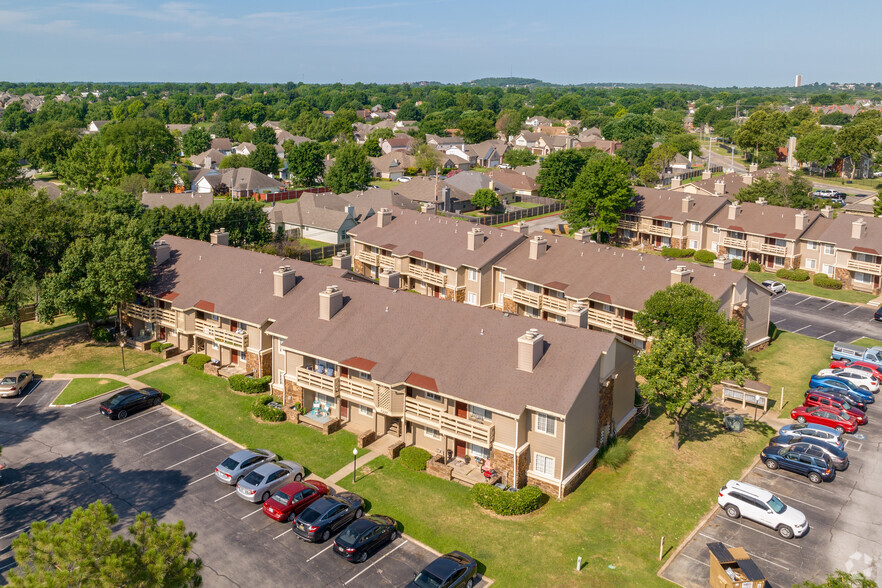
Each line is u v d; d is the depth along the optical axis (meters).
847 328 72.94
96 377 56.78
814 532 38.62
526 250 75.25
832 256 89.12
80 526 22.50
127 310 64.31
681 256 101.31
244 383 54.00
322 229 113.19
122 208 86.94
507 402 41.03
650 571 35.22
